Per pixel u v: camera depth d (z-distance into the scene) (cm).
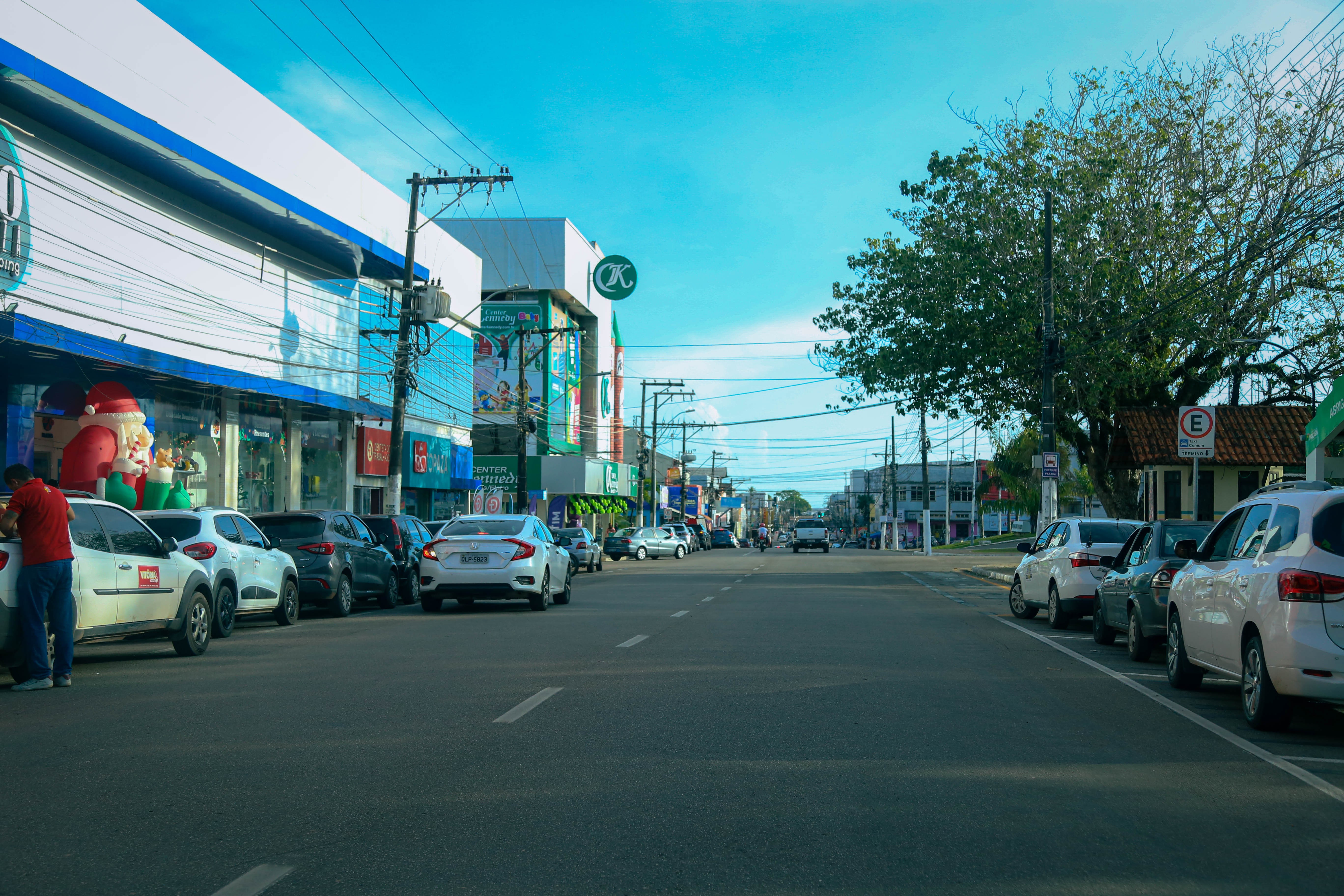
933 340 2870
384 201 3081
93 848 500
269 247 2619
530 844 508
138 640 1302
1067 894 448
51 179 1748
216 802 579
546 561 1872
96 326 1966
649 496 9181
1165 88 2784
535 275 6112
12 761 675
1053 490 2495
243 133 2297
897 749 717
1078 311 2708
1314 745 753
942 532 11706
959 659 1188
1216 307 2580
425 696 916
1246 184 2647
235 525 1492
